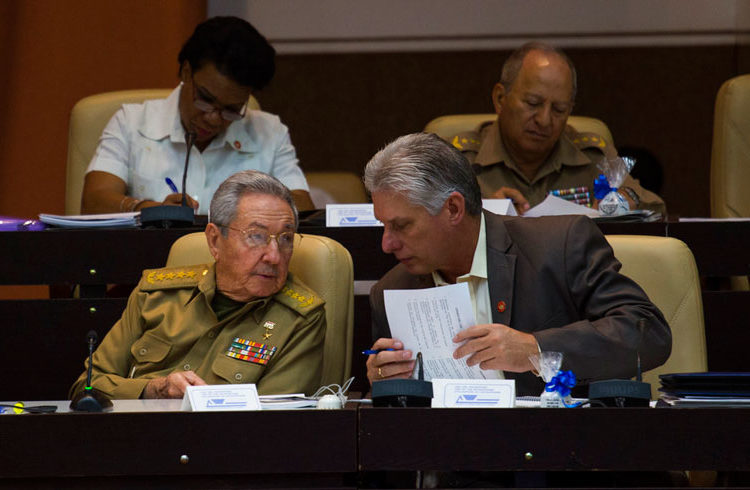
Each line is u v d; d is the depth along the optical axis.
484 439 4.49
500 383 4.74
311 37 14.29
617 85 14.27
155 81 12.62
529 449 4.49
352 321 6.96
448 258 6.01
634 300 5.91
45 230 7.75
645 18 14.09
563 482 4.83
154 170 9.65
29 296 11.90
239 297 6.70
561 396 4.88
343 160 14.54
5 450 4.57
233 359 6.55
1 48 12.38
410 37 14.28
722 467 4.45
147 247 7.70
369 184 5.91
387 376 5.48
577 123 10.38
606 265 6.08
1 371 7.72
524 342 5.43
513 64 9.41
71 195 10.23
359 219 7.88
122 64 12.61
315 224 8.04
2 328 7.73
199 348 6.71
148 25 12.64
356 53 14.39
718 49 14.16
